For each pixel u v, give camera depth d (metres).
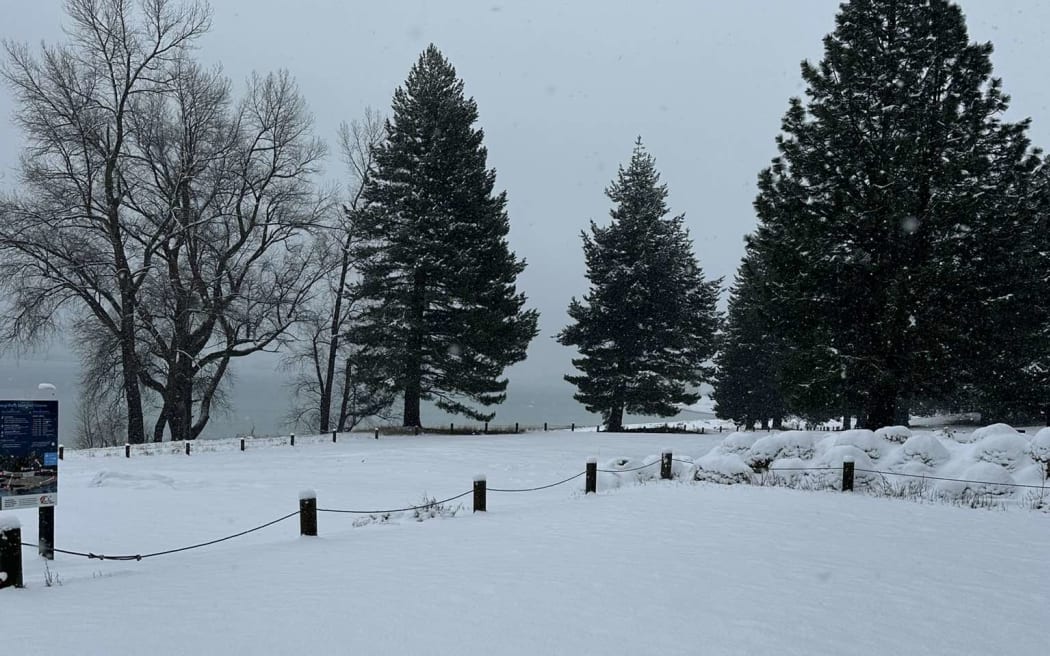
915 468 15.77
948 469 15.65
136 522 13.09
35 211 33.88
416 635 5.10
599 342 49.03
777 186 28.39
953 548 9.05
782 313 27.77
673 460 19.06
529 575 7.07
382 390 42.81
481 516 11.99
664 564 7.62
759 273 30.00
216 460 25.98
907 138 25.41
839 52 27.88
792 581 6.95
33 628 5.44
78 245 34.28
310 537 10.12
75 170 35.47
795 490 14.43
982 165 25.86
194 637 5.12
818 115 27.66
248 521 13.26
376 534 10.26
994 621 5.85
